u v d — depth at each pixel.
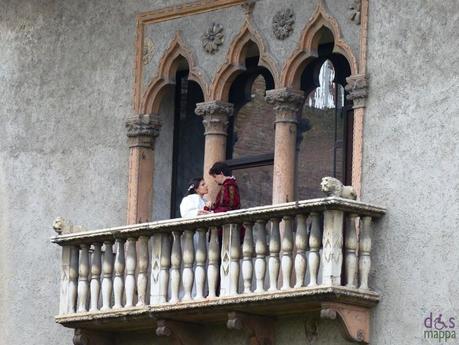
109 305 42.66
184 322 41.88
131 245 42.28
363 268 39.09
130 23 45.88
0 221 47.88
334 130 41.94
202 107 43.75
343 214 38.91
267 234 40.56
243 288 40.16
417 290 38.75
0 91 48.66
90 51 46.75
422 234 38.91
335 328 39.75
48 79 47.59
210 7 44.06
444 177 38.81
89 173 46.09
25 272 47.03
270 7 42.84
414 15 39.97
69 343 45.53
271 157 43.09
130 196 44.88
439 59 39.34
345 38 41.12
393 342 38.94
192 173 44.91
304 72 42.62
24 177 47.62
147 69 45.19
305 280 39.53
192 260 41.06
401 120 39.78
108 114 45.94
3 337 47.09
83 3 47.12
